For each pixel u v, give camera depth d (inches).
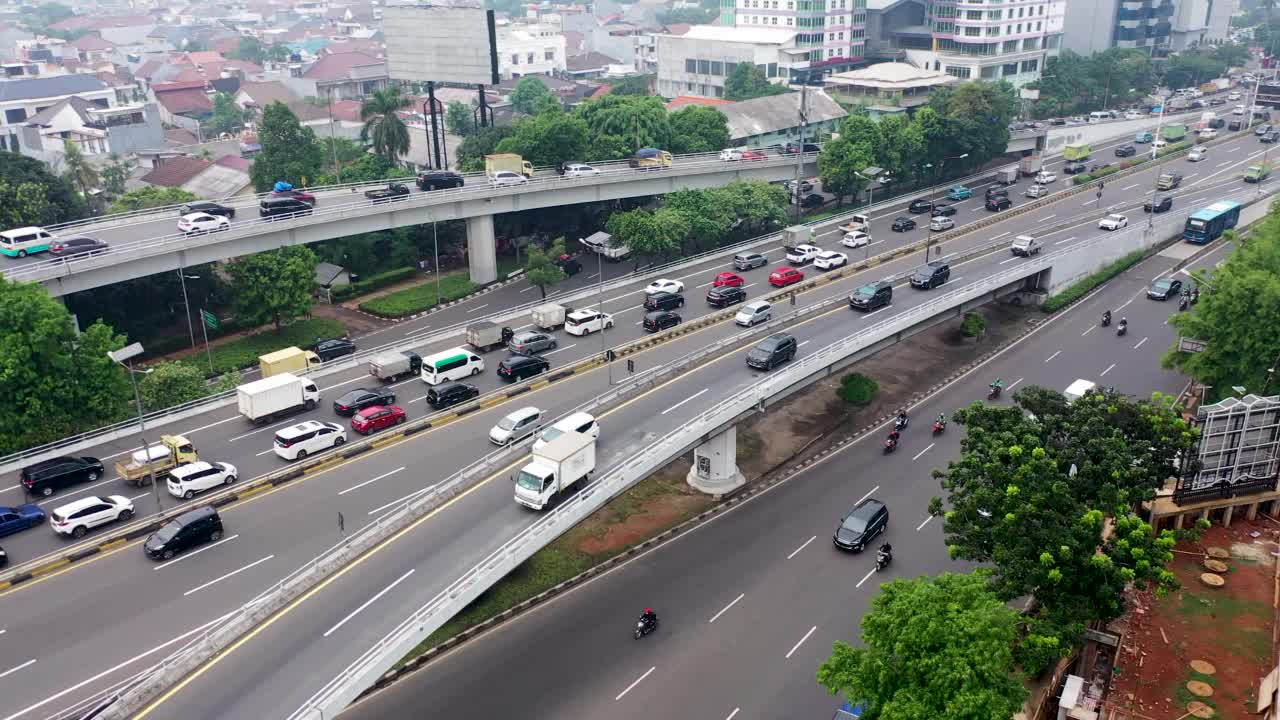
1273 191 5620.1
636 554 2669.8
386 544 2117.4
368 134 5757.9
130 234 3718.0
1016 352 3897.6
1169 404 2426.2
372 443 2728.8
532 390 3085.6
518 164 4746.6
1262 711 1856.5
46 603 2047.2
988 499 1910.7
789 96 6840.6
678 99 7741.1
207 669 1739.7
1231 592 2230.6
